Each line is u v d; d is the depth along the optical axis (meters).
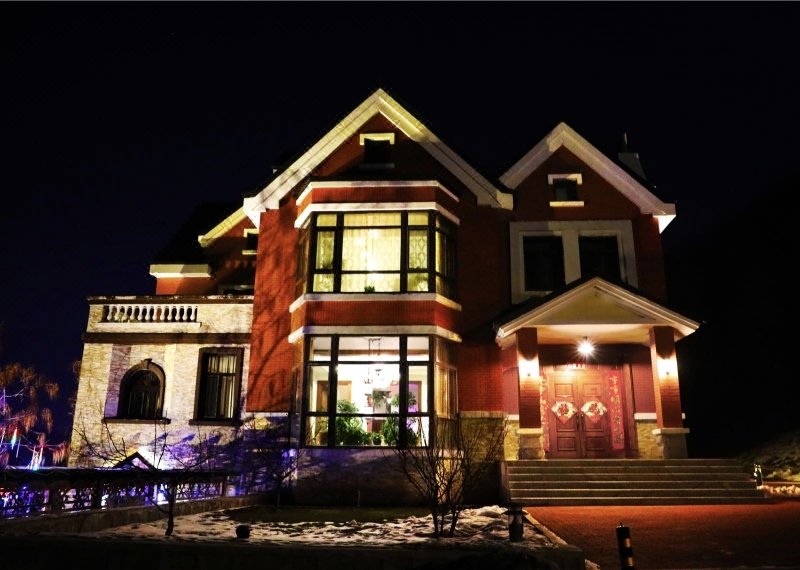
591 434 16.94
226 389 17.53
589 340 17.11
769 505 12.44
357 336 16.11
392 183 17.00
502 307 17.48
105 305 18.20
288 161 18.55
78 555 6.72
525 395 15.31
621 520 10.55
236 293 21.33
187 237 23.11
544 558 6.54
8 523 7.61
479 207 18.28
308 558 6.51
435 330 15.98
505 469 14.34
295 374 16.66
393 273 16.38
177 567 6.60
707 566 7.00
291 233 18.17
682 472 13.99
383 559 6.47
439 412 15.78
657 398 15.47
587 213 18.36
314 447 15.44
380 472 15.07
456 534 8.92
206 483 13.77
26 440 21.42
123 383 17.58
